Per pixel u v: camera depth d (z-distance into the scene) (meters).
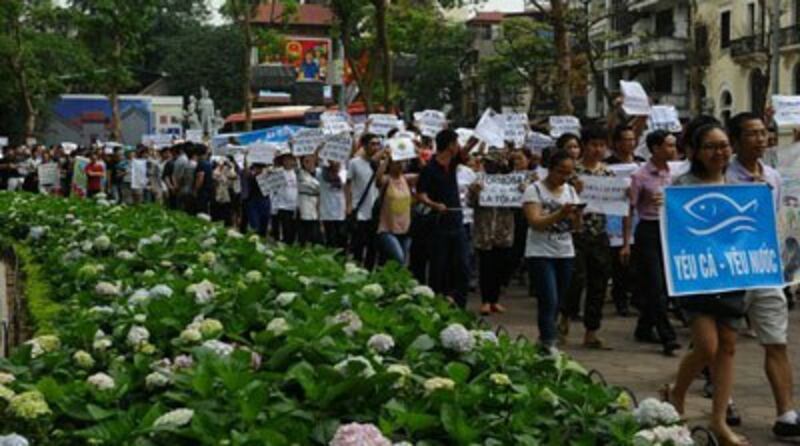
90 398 4.64
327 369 4.70
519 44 42.53
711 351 6.59
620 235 12.12
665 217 6.36
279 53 38.44
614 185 10.20
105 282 7.60
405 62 38.25
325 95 31.67
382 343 5.51
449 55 65.25
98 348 5.49
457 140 11.22
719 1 49.59
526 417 4.39
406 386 4.70
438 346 5.52
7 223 14.42
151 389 4.79
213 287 7.04
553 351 5.90
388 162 12.15
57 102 53.72
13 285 10.34
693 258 6.37
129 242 10.26
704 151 6.63
